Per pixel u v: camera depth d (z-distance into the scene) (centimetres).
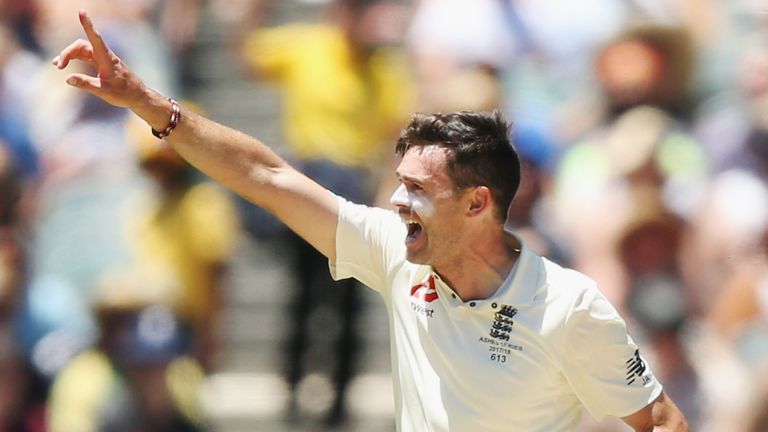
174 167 2783
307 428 3020
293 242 2958
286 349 3041
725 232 2661
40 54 3234
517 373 1527
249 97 3578
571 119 2814
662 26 2823
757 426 2444
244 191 1608
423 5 2945
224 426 3056
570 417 1572
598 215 2655
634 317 2548
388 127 2959
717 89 2847
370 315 3300
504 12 2895
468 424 1541
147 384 2503
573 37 2920
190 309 2717
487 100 2745
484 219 1533
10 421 2597
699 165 2742
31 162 3039
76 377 2500
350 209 1628
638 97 2791
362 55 2973
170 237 2750
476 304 1534
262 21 3139
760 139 2745
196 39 3559
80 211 2842
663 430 1553
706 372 2520
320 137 2930
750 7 2930
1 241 2758
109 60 1537
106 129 3020
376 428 3006
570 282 1534
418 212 1527
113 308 2509
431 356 1562
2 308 2689
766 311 2584
